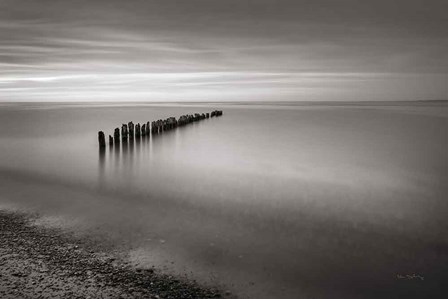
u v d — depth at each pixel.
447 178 15.52
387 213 10.85
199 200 12.20
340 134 31.59
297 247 8.44
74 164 18.25
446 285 6.77
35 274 7.09
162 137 28.78
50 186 13.99
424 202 11.97
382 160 19.81
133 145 24.12
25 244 8.52
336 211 11.04
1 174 16.03
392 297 6.40
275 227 9.70
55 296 6.31
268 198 12.45
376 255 8.03
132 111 76.19
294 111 73.56
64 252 8.09
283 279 7.01
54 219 10.23
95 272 7.21
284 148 24.12
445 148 23.66
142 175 15.94
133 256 7.93
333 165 18.45
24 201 11.98
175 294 6.48
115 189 13.55
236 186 14.10
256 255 8.01
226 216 10.58
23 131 33.78
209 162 19.14
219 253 8.11
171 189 13.58
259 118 51.31
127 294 6.45
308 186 14.17
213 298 6.38
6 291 6.43
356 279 7.00
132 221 10.10
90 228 9.55
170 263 7.62
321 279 7.01
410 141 26.97
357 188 13.85
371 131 33.59
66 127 38.03
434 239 8.89
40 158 19.83
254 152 22.50
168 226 9.72
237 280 6.96
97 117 55.00
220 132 33.03
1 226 9.67
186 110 81.31
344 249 8.33
